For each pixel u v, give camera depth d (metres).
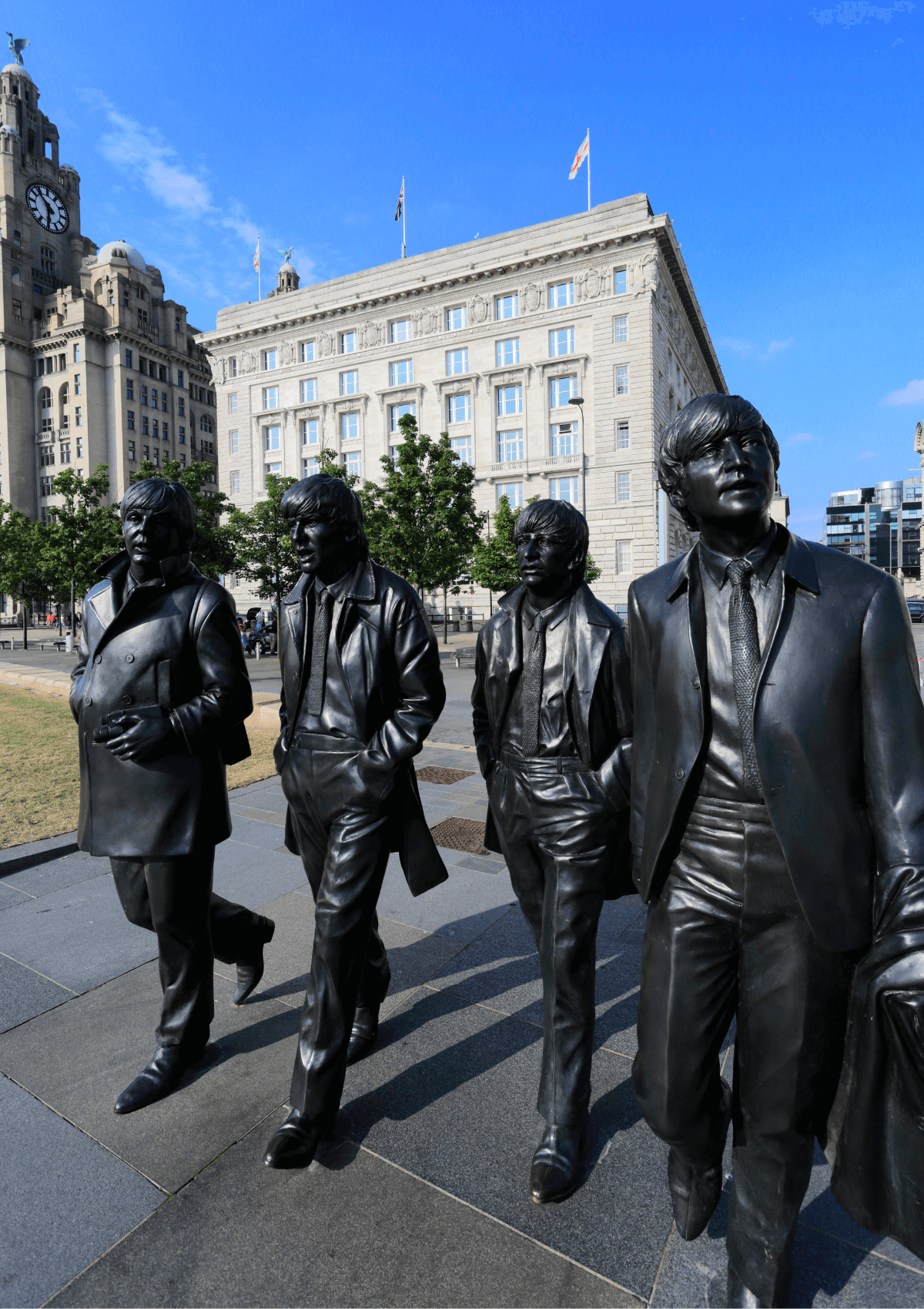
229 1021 2.85
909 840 1.28
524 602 2.39
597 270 39.78
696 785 1.52
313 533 2.26
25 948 3.47
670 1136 1.56
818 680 1.36
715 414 1.41
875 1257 1.75
